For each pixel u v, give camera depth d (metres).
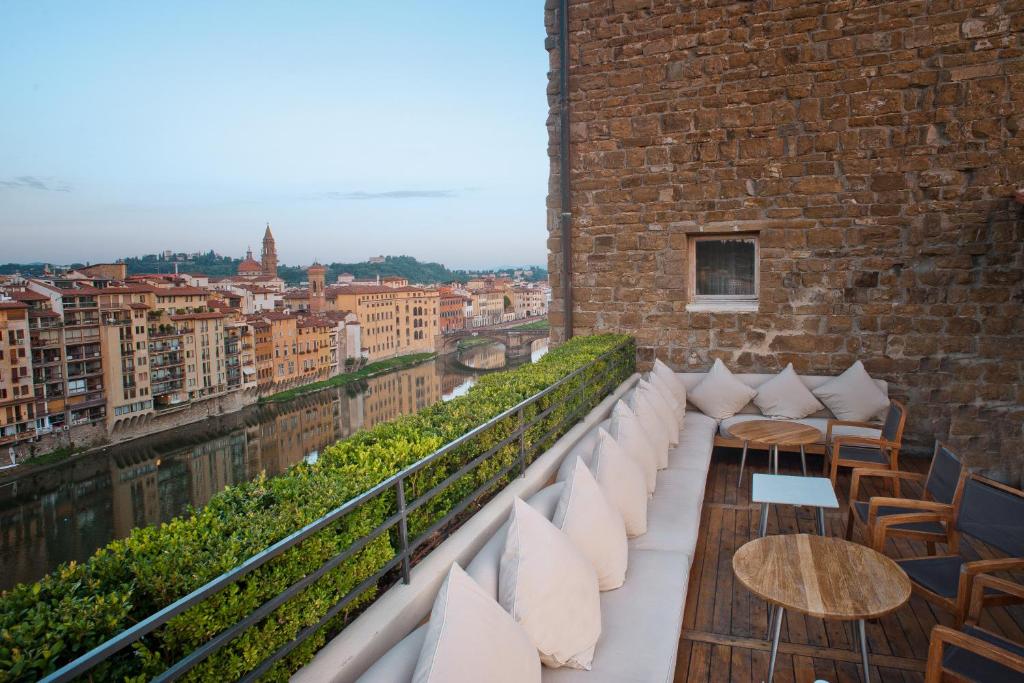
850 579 2.21
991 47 4.90
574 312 6.46
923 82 5.09
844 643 2.61
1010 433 5.11
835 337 5.56
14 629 1.10
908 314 5.33
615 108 6.09
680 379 5.74
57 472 22.73
